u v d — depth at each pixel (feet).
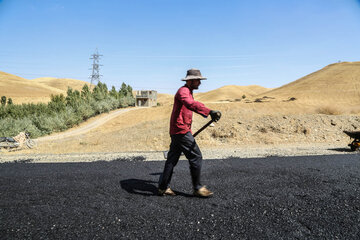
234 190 10.61
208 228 7.16
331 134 41.42
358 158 18.84
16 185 11.47
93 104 133.80
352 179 12.34
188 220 7.66
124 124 110.83
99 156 22.34
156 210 8.45
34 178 12.80
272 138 39.01
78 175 13.51
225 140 38.83
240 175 13.26
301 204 8.96
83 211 8.34
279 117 49.55
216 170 14.51
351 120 48.34
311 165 16.02
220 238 6.62
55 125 91.20
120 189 10.89
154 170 15.01
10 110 101.50
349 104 184.75
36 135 75.51
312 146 32.09
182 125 9.89
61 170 14.93
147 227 7.20
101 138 45.78
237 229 7.10
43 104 117.19
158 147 33.58
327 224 7.44
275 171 14.19
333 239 6.62
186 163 17.10
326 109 72.54
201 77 10.08
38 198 9.64
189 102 9.53
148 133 44.55
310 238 6.67
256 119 48.78
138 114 128.67
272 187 11.00
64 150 33.88
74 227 7.19
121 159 19.89
